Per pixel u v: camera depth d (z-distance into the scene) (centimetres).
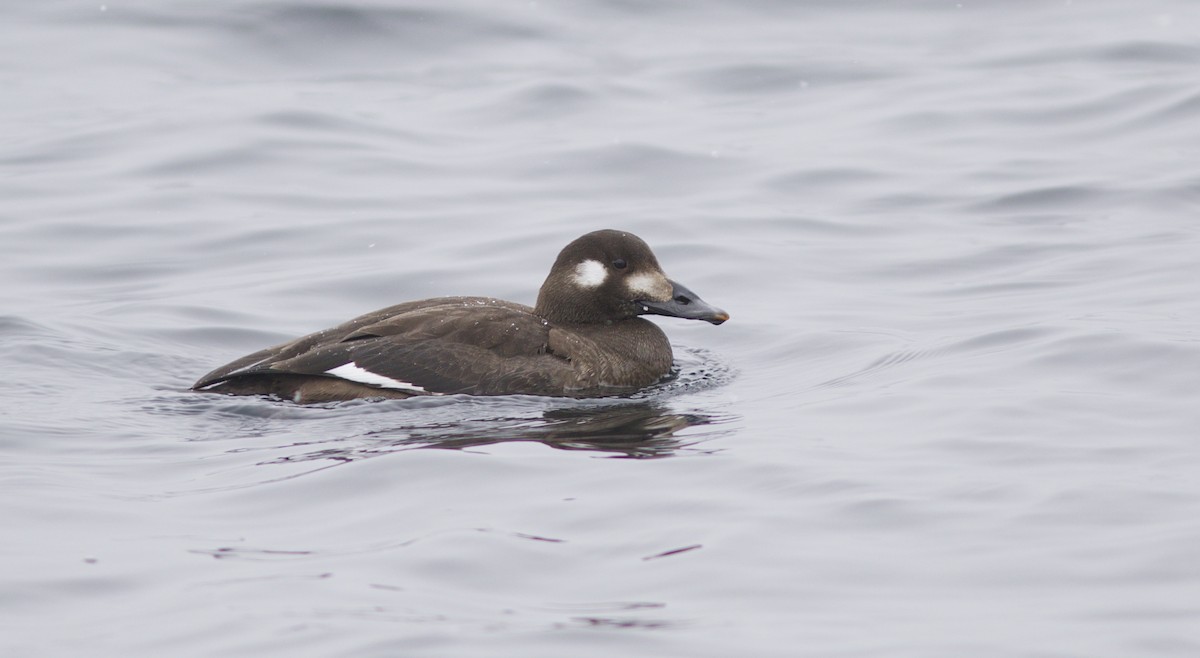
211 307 1542
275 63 2562
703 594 797
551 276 1348
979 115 2264
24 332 1412
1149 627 745
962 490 936
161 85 2423
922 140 2167
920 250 1719
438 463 1014
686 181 2014
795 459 1012
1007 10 2877
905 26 2791
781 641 740
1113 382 1173
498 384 1220
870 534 873
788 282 1627
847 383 1252
